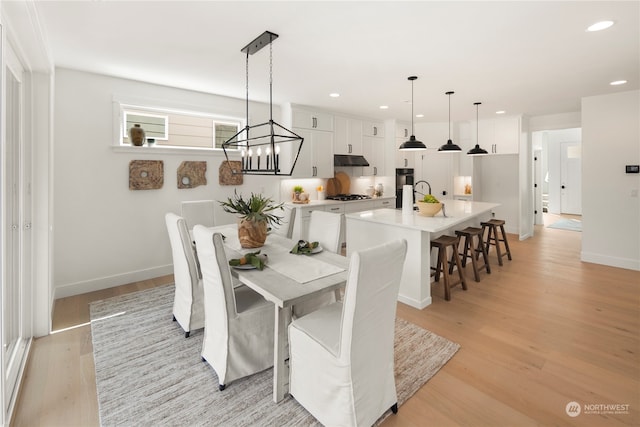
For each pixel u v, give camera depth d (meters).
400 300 3.39
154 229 4.02
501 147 6.31
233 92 4.26
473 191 6.80
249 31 2.44
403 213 3.81
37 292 2.62
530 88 4.07
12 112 2.27
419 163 7.03
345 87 4.02
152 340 2.59
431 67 3.26
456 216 3.67
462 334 2.69
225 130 4.73
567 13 2.19
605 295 3.47
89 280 3.59
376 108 5.34
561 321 2.89
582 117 4.59
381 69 3.32
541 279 4.01
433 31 2.45
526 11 2.16
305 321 1.86
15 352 2.25
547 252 5.34
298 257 2.45
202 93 4.28
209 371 2.20
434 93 4.32
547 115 6.02
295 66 3.23
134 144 3.77
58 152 3.33
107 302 3.31
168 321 2.91
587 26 2.38
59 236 3.39
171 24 2.33
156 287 3.73
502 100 4.74
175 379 2.11
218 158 4.52
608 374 2.14
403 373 2.17
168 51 2.84
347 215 3.92
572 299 3.38
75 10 2.12
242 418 1.79
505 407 1.86
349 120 5.91
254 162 4.86
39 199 2.59
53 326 2.82
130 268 3.87
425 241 3.22
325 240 2.85
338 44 2.69
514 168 6.79
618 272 4.24
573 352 2.40
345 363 1.54
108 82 3.57
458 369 2.22
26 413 1.82
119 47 2.75
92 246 3.60
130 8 2.10
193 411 1.84
